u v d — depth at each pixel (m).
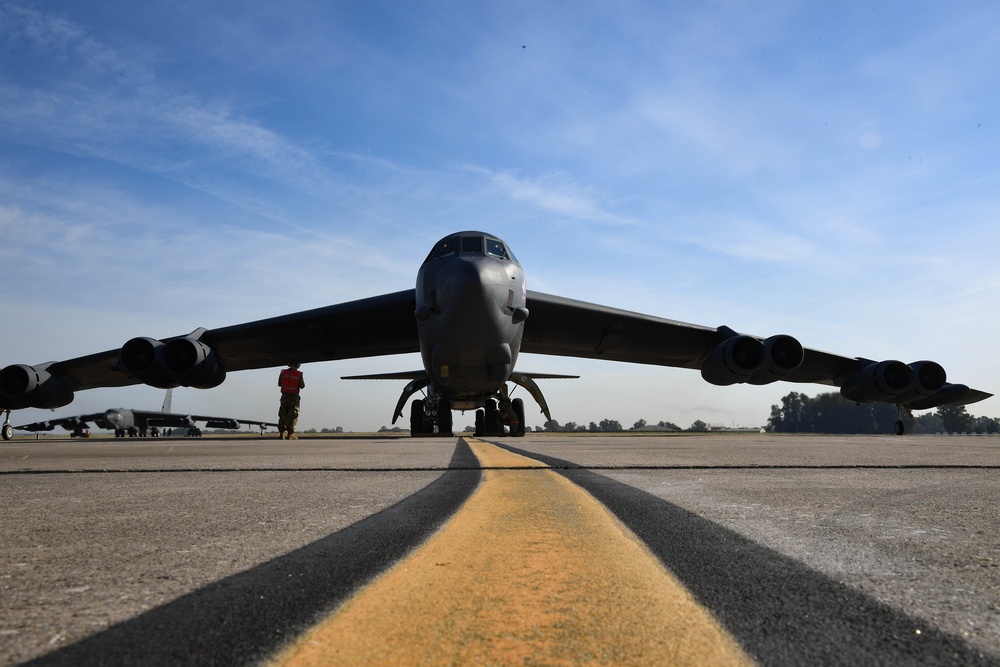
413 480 5.43
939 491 4.62
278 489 4.80
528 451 10.17
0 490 4.83
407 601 1.79
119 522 3.31
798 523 3.22
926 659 1.39
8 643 1.47
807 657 1.39
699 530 3.00
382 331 22.75
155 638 1.50
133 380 22.16
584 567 2.22
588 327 22.59
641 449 10.86
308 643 1.45
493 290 17.36
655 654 1.39
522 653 1.39
